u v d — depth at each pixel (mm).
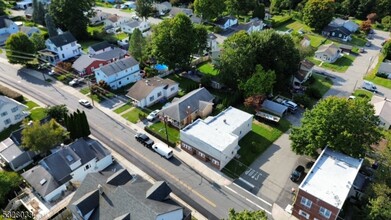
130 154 53906
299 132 50656
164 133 58938
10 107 60156
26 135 49688
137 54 82938
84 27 103938
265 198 45562
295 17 131125
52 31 95750
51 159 46875
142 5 119188
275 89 73062
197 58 89375
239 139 57500
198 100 64062
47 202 44188
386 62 88812
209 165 51594
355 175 42781
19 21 118750
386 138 49188
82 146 49906
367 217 38250
